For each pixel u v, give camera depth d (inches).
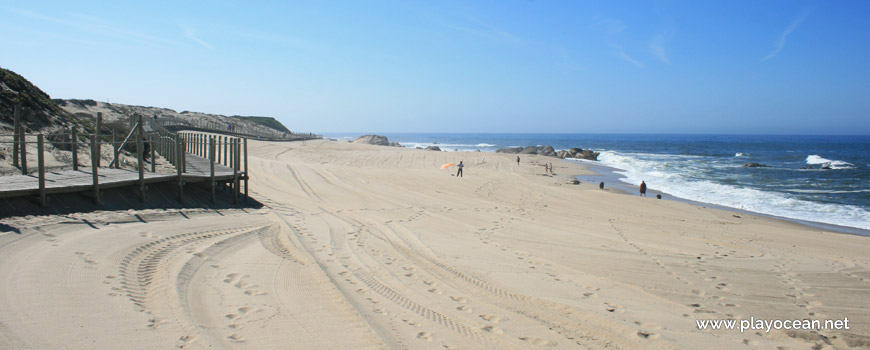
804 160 2260.1
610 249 430.0
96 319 195.2
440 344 202.8
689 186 1230.3
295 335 201.0
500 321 235.8
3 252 256.2
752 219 725.3
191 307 221.9
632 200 840.9
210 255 315.0
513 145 4608.8
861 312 269.6
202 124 2743.6
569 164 1974.7
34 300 205.3
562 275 331.9
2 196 322.3
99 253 279.6
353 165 1606.8
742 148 3715.6
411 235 453.1
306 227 455.8
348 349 190.5
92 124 960.9
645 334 227.6
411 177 1045.8
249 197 608.7
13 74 848.3
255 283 267.9
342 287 273.6
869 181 1325.0
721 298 291.4
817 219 766.5
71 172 488.4
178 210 440.1
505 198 836.6
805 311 269.7
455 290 284.4
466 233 484.1
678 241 482.9
